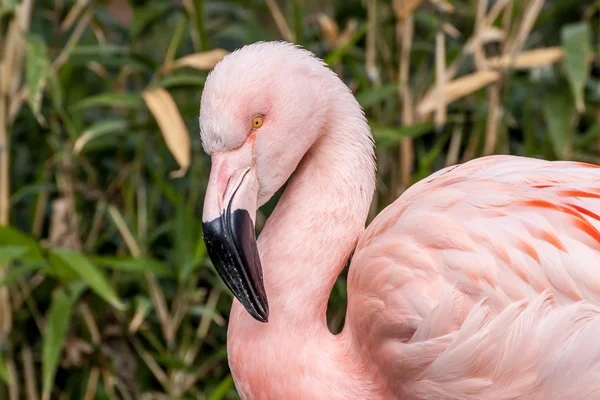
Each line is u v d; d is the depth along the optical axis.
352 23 6.46
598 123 6.09
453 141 6.38
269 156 3.81
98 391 5.84
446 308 3.78
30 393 5.82
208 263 5.50
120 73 6.62
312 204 4.02
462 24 6.93
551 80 6.21
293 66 3.84
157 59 7.09
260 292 3.73
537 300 3.63
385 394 4.11
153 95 5.30
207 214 3.71
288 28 6.38
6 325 5.68
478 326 3.71
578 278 3.62
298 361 3.94
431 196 3.98
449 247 3.84
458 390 3.82
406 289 3.90
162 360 5.45
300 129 3.85
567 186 3.86
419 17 6.32
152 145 6.36
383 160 6.30
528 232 3.74
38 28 6.55
